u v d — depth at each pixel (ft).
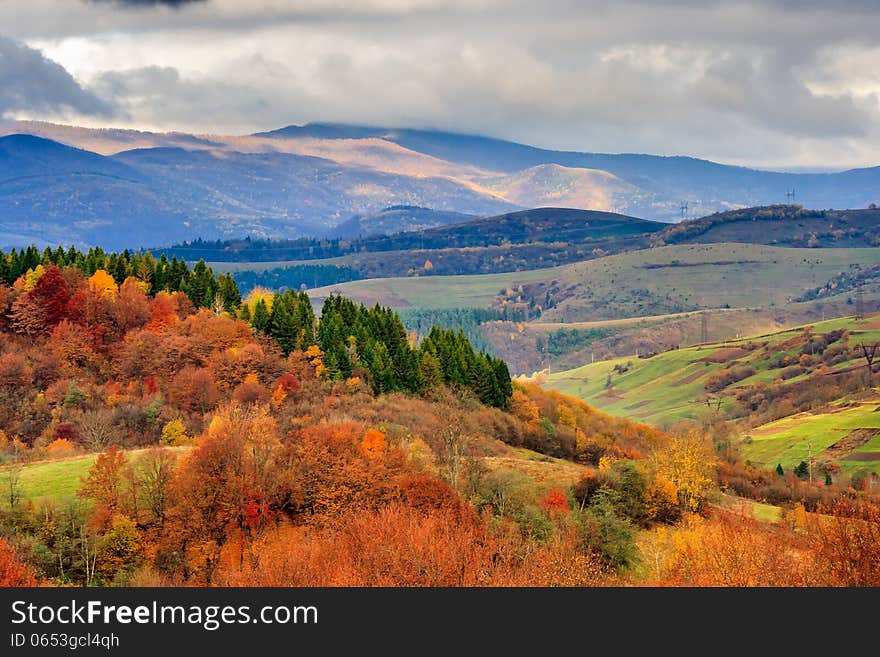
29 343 537.65
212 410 460.96
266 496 304.50
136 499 295.07
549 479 355.77
